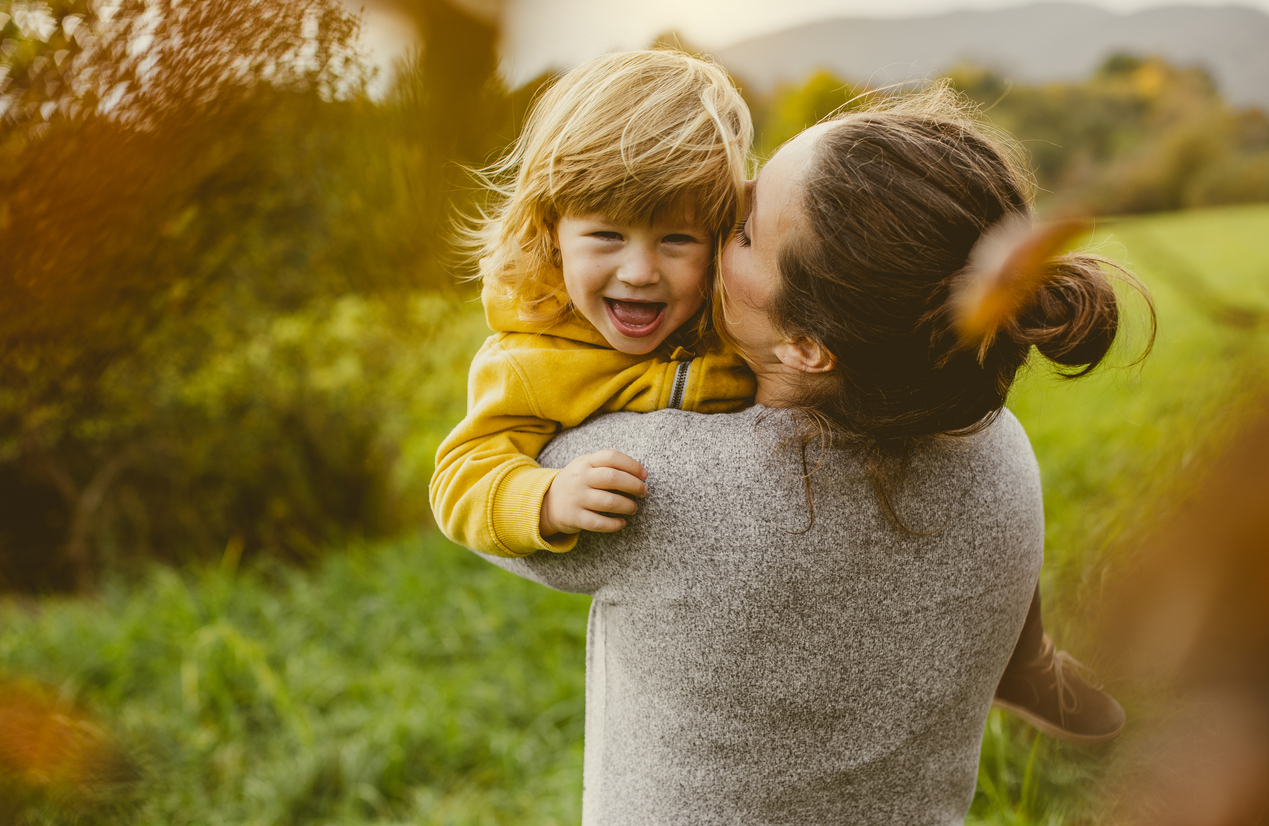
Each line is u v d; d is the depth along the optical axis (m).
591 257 0.95
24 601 4.07
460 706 3.06
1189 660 0.37
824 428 0.86
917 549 0.86
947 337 0.76
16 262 1.11
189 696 3.10
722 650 0.88
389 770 2.73
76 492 4.07
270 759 2.91
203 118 1.17
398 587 3.83
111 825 2.58
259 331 3.96
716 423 0.90
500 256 1.05
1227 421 0.38
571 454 0.95
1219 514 0.36
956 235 0.75
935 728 0.95
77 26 1.08
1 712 2.75
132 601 3.92
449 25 1.09
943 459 0.88
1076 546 1.58
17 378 2.18
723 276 0.91
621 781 1.00
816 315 0.81
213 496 4.38
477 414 1.00
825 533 0.85
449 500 0.99
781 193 0.84
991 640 0.94
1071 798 1.67
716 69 1.03
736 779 0.93
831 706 0.90
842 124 0.84
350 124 2.53
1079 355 0.77
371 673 3.35
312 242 3.38
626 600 0.93
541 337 1.03
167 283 2.80
